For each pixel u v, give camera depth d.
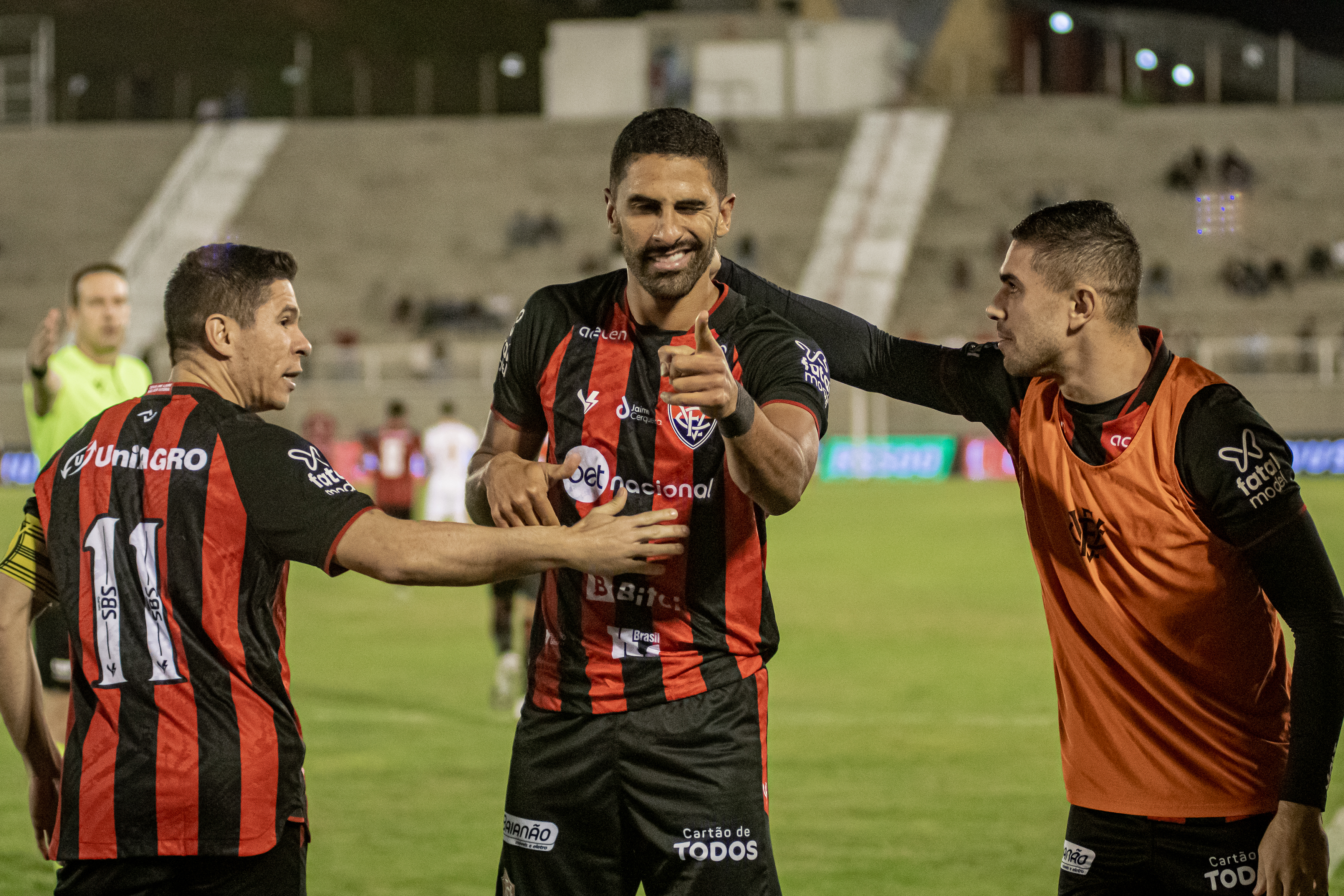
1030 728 8.35
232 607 3.06
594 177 42.28
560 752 3.43
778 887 3.47
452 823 6.32
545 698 3.46
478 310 35.94
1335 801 6.50
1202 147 41.09
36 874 5.55
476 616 13.74
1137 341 3.29
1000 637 11.84
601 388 3.43
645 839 3.39
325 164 43.34
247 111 50.41
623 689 3.39
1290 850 3.06
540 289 3.64
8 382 32.38
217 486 3.06
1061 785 6.97
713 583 3.40
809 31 45.59
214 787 3.02
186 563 3.05
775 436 3.04
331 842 6.00
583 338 3.48
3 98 51.66
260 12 65.69
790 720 8.62
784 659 10.86
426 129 44.66
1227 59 54.34
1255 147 40.88
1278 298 34.47
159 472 3.09
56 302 37.94
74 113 59.38
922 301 35.97
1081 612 3.35
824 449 29.84
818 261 37.88
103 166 43.78
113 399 6.58
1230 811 3.26
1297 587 3.12
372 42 66.19
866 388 3.96
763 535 3.50
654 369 3.40
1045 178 40.38
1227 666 3.24
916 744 7.92
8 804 6.66
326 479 3.09
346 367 32.25
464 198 41.66
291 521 3.04
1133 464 3.21
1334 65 54.88
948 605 13.65
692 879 3.35
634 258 3.24
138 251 39.75
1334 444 28.38
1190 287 35.12
